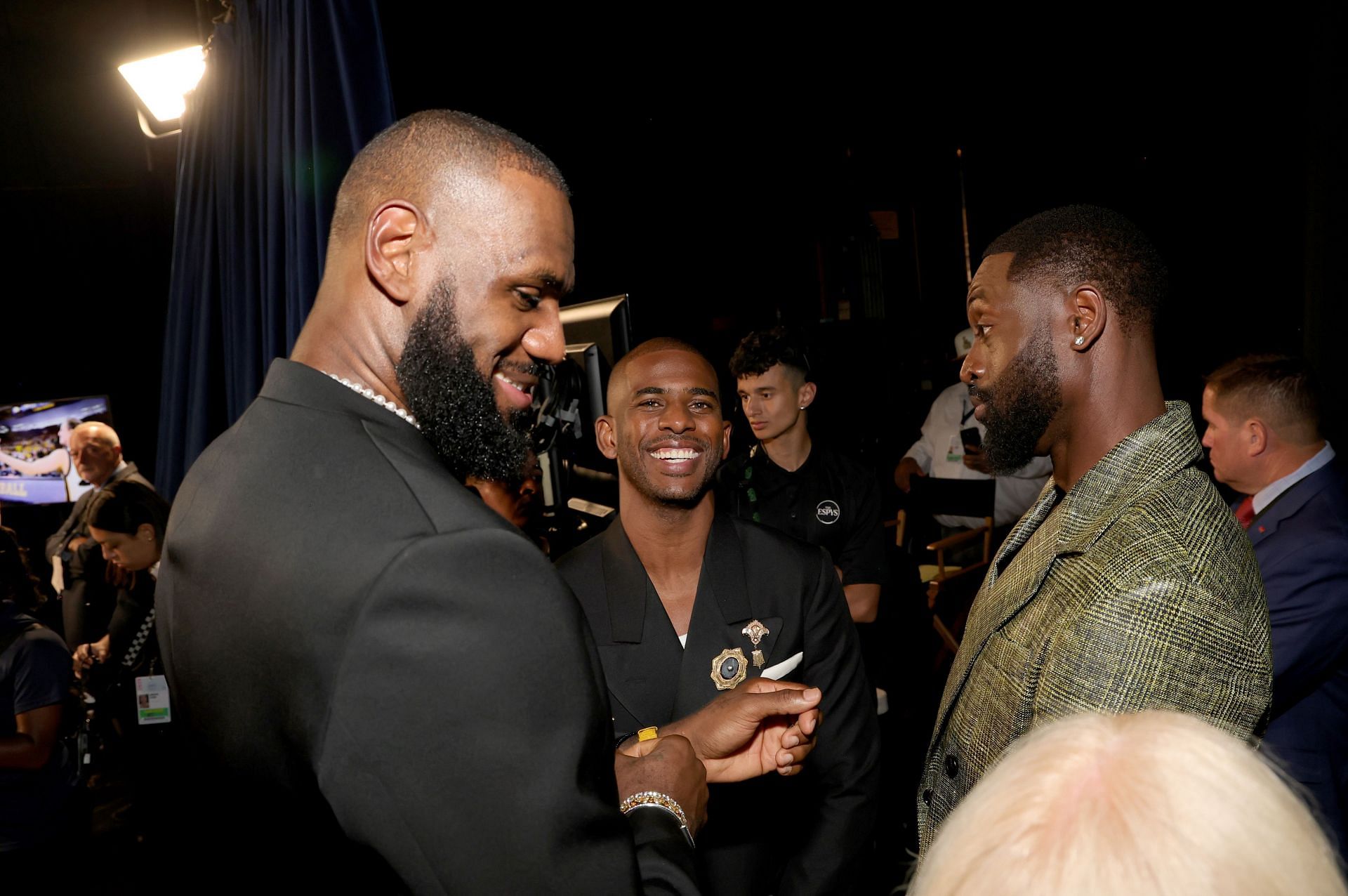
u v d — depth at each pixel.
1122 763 0.38
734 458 2.81
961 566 4.08
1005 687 1.07
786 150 4.43
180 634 0.73
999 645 1.10
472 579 0.64
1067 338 1.08
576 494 2.34
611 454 1.64
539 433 1.92
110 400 6.14
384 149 0.79
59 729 2.53
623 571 1.49
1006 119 4.27
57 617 4.85
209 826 0.75
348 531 0.66
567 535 2.22
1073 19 3.87
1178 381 4.07
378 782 0.62
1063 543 1.06
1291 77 3.55
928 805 1.22
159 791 2.70
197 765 0.74
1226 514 1.00
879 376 5.36
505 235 0.76
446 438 0.79
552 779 0.65
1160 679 0.90
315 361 0.79
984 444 1.20
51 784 2.55
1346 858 1.71
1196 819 0.35
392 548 0.64
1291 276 3.70
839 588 1.60
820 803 1.50
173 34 4.46
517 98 3.65
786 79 4.03
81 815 2.66
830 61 4.00
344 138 1.86
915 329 5.32
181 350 2.72
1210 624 0.90
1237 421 1.97
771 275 5.00
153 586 2.87
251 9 2.26
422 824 0.63
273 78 2.11
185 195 2.80
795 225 4.88
